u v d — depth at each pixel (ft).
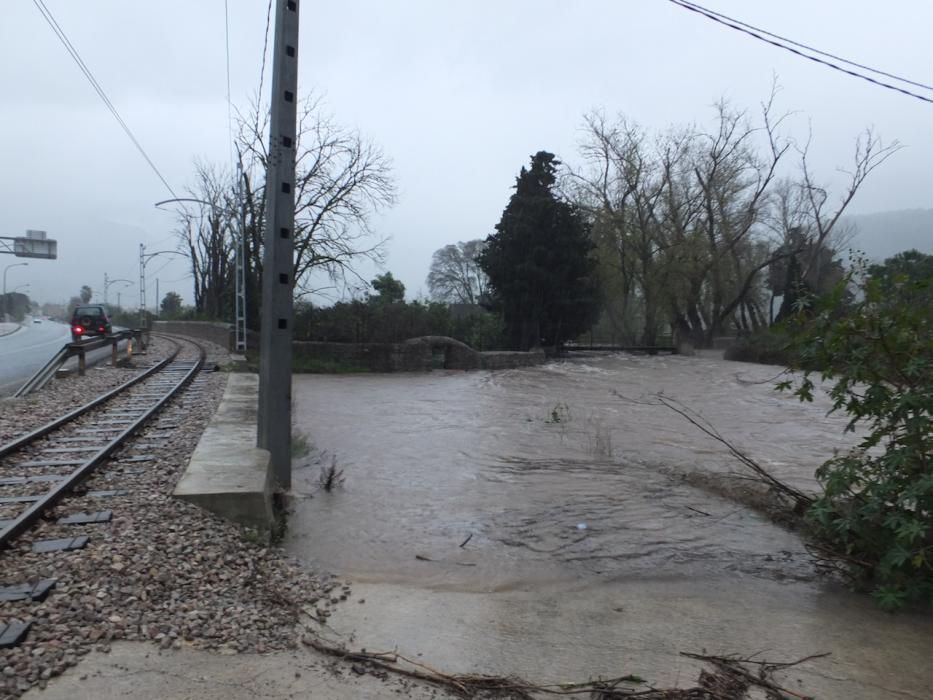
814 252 132.67
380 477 29.58
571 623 15.61
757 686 12.61
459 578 18.54
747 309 178.50
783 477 30.35
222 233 187.42
